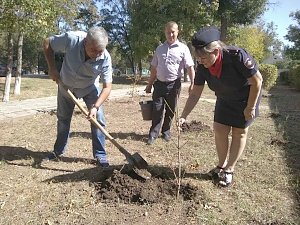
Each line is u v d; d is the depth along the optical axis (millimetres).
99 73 4742
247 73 3924
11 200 4082
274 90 23719
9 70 12258
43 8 10906
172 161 5410
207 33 3816
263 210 3920
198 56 3902
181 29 23812
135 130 7508
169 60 6266
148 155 5746
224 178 4504
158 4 23844
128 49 37125
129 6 28422
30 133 7016
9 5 10453
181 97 14602
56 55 4996
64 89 4781
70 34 4652
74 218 3725
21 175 4773
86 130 7344
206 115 9648
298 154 5957
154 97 6434
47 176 4746
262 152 5984
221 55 3934
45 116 8891
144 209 3904
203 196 4125
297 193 4367
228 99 4270
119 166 4922
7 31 11469
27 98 13297
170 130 6871
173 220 3703
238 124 4340
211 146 6285
